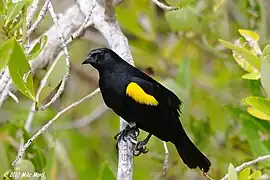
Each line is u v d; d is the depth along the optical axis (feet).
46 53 34.09
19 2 26.76
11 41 24.91
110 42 31.09
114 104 30.53
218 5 38.32
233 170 24.71
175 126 30.66
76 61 47.62
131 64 30.83
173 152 38.50
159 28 43.86
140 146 32.04
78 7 35.19
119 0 31.94
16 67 25.23
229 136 39.55
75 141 45.78
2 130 38.68
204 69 45.01
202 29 39.70
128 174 26.81
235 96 41.83
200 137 39.50
